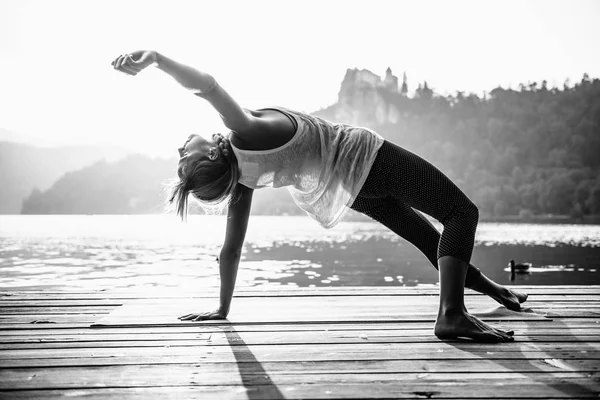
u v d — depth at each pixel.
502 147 117.44
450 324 2.27
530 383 1.70
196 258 18.39
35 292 3.64
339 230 54.41
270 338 2.31
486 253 24.27
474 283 2.87
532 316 2.76
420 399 1.57
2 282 10.90
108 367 1.90
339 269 16.03
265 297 3.38
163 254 20.44
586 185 103.31
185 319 2.69
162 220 90.06
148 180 143.88
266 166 2.32
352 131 2.43
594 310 2.92
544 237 40.41
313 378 1.77
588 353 2.05
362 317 2.71
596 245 30.14
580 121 118.44
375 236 41.72
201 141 2.33
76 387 1.69
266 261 18.92
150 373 1.83
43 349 2.15
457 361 1.95
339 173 2.39
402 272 15.26
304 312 2.86
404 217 2.74
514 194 105.50
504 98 129.00
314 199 2.49
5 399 1.59
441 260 2.34
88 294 3.54
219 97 2.05
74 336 2.37
